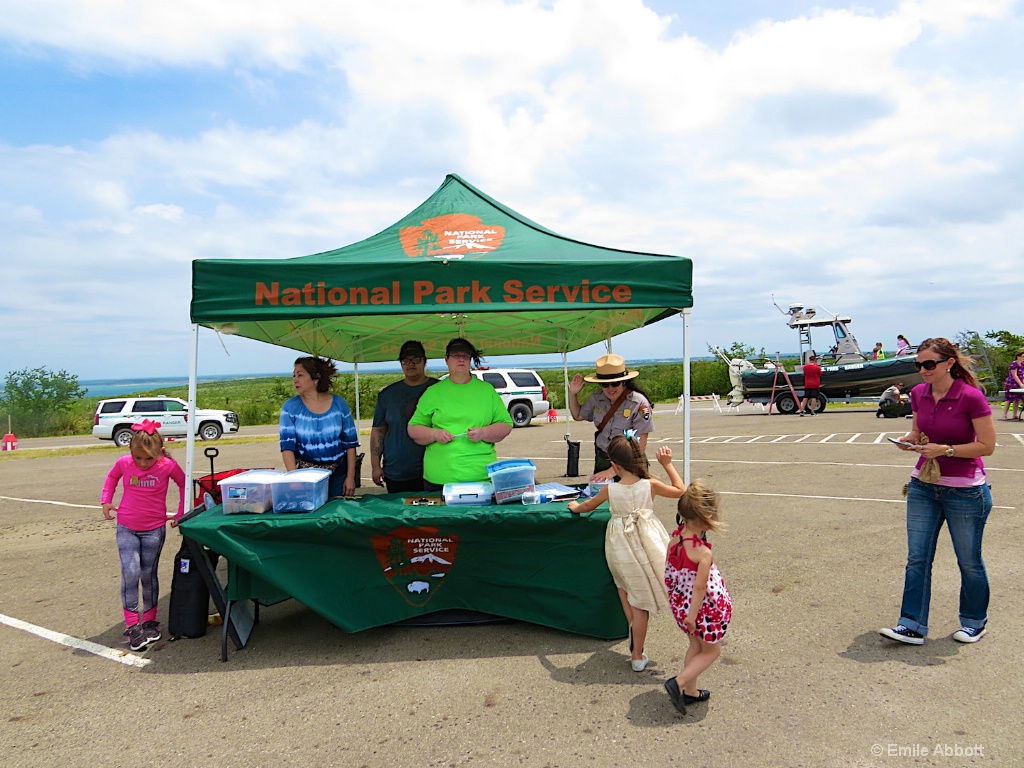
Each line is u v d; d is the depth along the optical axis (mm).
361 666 3742
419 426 4629
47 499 10156
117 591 5359
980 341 22500
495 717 3121
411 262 4230
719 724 2992
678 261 4398
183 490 4332
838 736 2857
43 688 3576
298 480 4004
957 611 4289
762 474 9844
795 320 22375
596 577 3984
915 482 3803
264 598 4227
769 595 4688
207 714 3236
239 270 4164
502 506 4055
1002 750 2713
